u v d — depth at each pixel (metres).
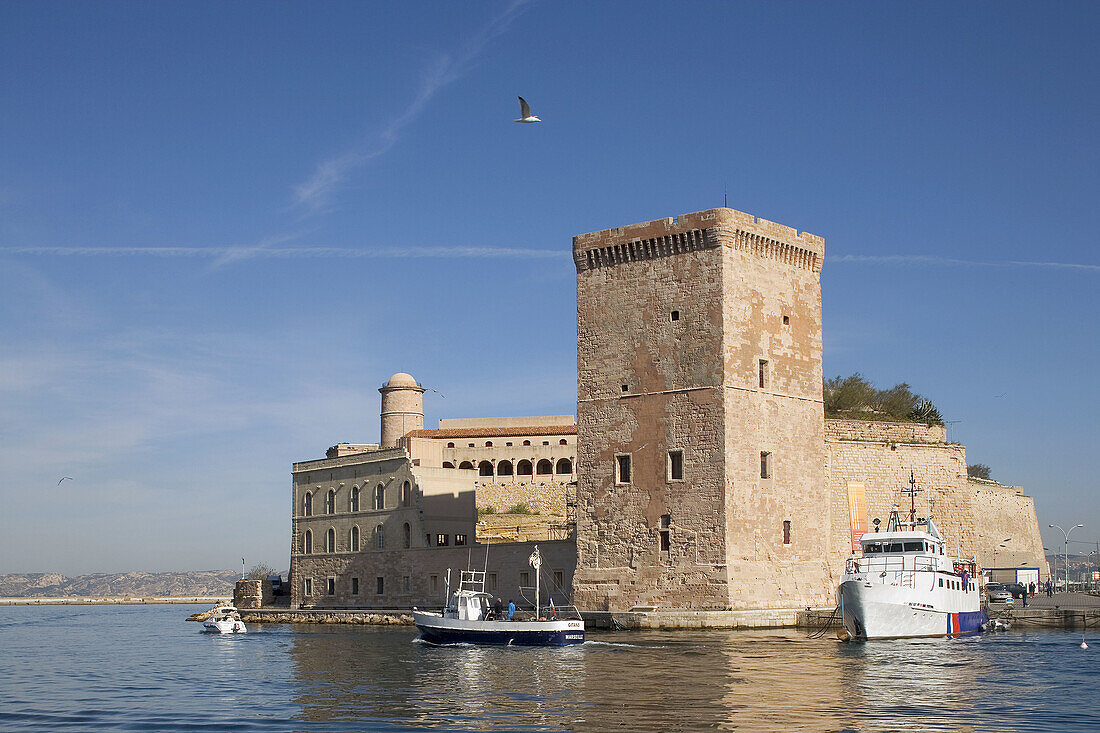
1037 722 42.41
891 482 92.88
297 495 121.94
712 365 81.00
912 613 70.75
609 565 84.56
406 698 50.41
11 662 76.94
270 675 61.91
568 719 43.88
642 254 85.31
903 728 41.31
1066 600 93.81
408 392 144.12
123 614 199.38
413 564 105.94
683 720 43.09
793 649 65.31
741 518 80.31
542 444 136.00
